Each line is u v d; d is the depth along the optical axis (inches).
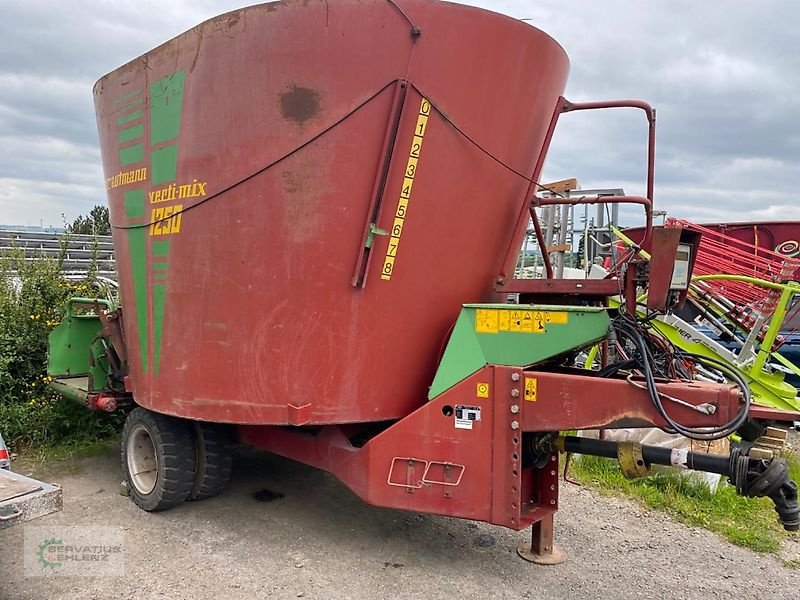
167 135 167.0
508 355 142.2
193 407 164.9
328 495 204.2
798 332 418.3
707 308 340.5
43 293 278.2
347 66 145.6
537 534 162.9
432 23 144.9
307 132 147.6
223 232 156.4
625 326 137.3
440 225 154.0
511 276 169.5
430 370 161.0
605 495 209.9
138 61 176.4
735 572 160.2
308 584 147.2
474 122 152.2
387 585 147.5
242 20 150.2
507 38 151.0
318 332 151.5
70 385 235.8
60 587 143.9
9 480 134.0
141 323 179.8
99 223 408.5
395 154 146.8
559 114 164.7
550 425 136.3
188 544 166.9
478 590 146.2
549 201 166.1
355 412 154.1
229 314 157.3
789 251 436.8
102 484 211.3
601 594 146.3
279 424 154.5
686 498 206.4
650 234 150.2
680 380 134.0
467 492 144.2
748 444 125.0
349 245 149.5
